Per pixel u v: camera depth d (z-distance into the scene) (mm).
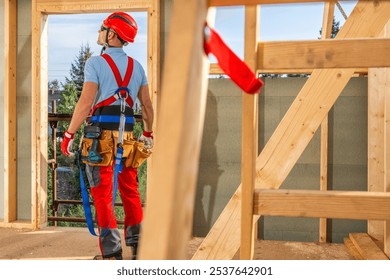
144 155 3525
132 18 3590
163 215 722
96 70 3379
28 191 5254
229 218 2311
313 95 2207
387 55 1658
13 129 5203
